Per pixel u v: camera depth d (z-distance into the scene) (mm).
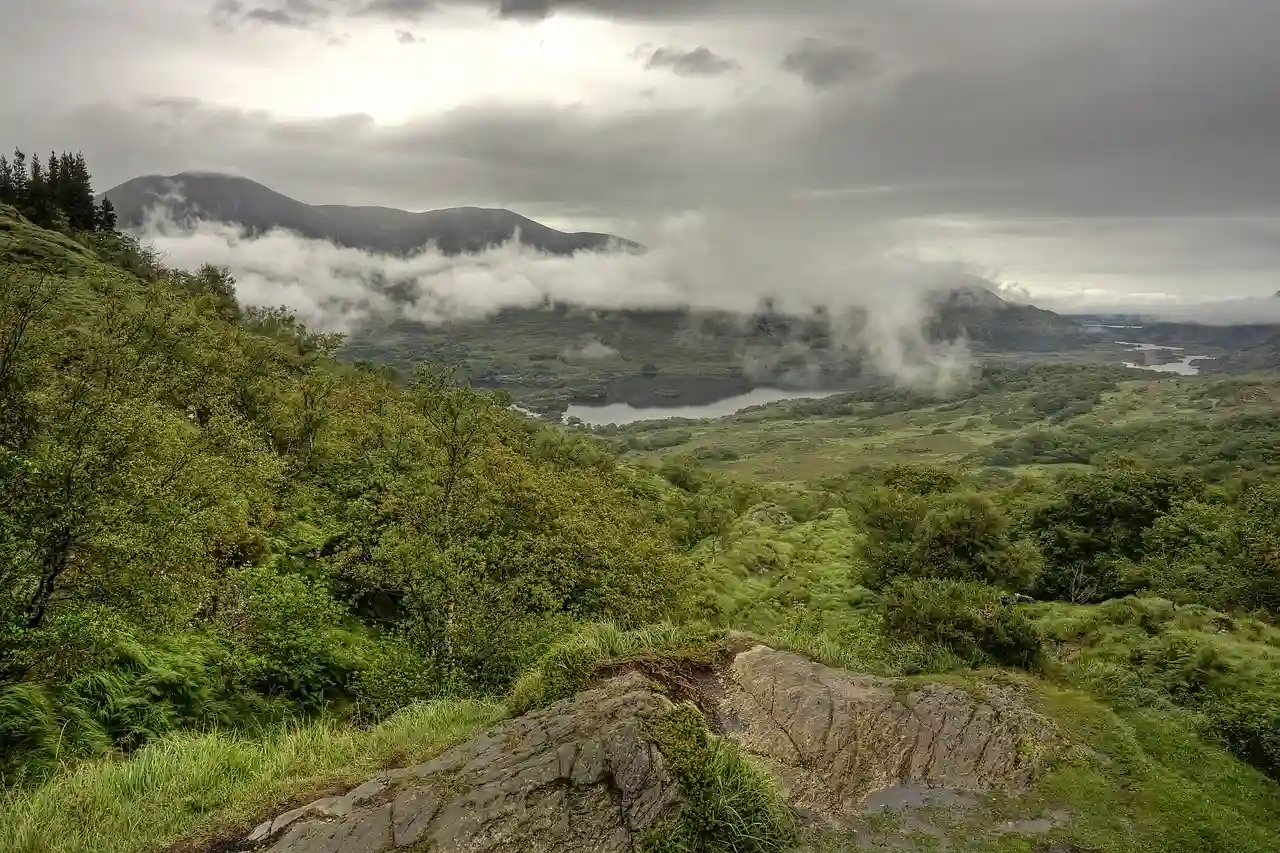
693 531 53906
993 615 10727
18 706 10617
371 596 23344
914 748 7652
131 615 13266
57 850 6543
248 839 6297
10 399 14297
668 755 6414
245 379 30672
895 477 40625
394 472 27547
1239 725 8578
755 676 8969
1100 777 7441
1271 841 6605
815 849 6242
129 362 21094
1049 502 34906
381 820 6098
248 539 20188
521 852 5723
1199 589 25453
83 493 12422
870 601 25625
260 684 15906
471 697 13016
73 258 56125
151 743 10148
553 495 29641
